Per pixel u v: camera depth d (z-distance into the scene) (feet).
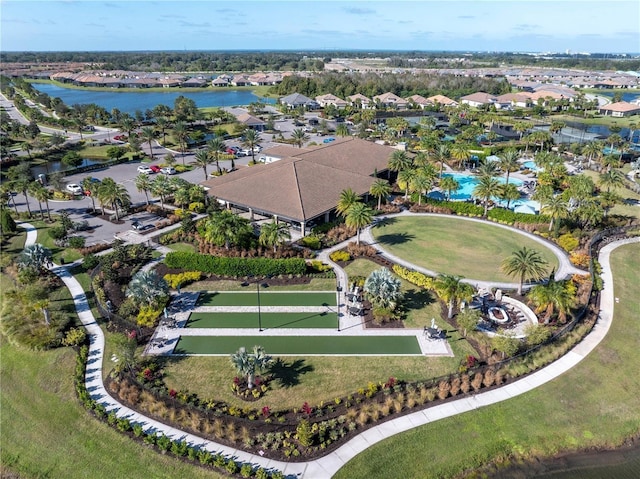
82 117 500.33
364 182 261.65
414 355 137.69
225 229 194.49
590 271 182.80
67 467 104.58
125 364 129.18
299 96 623.36
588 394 124.36
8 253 205.46
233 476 100.01
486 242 216.33
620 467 107.24
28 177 299.79
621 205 266.77
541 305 149.07
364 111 511.40
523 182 308.60
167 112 523.70
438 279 158.51
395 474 101.81
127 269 188.03
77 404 120.06
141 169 330.54
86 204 267.59
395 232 228.43
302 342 144.05
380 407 117.80
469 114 514.27
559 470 106.01
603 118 557.33
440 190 294.46
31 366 135.44
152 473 101.19
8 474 105.09
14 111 577.02
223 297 169.68
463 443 109.60
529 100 639.35
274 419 114.52
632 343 144.97
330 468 101.91
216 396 122.31
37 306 152.76
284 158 294.05
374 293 152.35
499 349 134.00
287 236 195.31
